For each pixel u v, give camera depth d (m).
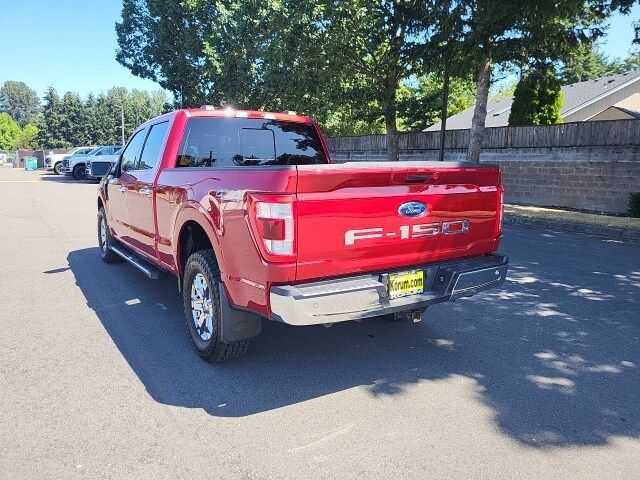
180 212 4.42
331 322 3.41
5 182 26.02
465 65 15.05
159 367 4.12
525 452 3.01
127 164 6.44
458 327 5.17
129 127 97.75
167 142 5.11
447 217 4.05
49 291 6.27
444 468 2.85
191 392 3.71
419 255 3.95
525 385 3.89
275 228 3.26
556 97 18.84
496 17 13.43
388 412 3.47
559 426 3.31
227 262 3.71
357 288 3.48
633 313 5.63
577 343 4.75
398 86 23.98
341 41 20.06
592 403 3.62
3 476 2.72
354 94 20.84
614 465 2.90
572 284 6.84
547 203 17.08
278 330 5.04
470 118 33.66
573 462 2.92
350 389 3.80
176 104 32.84
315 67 21.28
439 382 3.93
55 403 3.51
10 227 11.23
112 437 3.11
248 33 23.94
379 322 5.30
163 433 3.16
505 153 18.25
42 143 88.06
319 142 6.08
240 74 25.20
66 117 87.75
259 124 5.62
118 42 31.05
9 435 3.11
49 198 17.45
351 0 18.81
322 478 2.74
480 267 4.11
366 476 2.76
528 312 5.65
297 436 3.15
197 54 28.22
